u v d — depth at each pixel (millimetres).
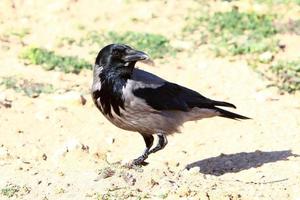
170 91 12453
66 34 20516
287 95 16859
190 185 11406
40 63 18500
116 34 20297
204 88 17266
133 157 13797
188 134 14867
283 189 11594
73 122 15375
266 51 18969
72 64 18422
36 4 22156
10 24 21141
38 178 11828
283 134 14594
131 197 10914
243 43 19359
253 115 15664
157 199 10875
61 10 21766
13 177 11914
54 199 10992
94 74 12484
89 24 21078
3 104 15758
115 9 21781
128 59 12109
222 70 18188
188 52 19234
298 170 12617
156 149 12609
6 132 14555
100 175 11672
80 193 11148
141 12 21312
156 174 11844
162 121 12430
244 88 17250
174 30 20469
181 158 13727
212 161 13430
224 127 15133
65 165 12719
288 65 18125
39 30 20844
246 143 14234
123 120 12375
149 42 19672
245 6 21406
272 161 13180
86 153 13094
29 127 14938
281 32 20016
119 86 12141
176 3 21891
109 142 14508
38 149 13680
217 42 19609
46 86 17109
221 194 11016
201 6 21672
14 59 18672
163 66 18469
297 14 20891
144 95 12141
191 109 12648
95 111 16000
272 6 21406
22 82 17266
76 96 16141
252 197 11172
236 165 13133
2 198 11086
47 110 15797
